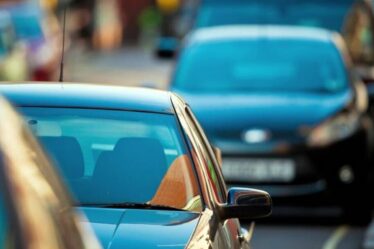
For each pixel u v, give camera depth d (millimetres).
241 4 29672
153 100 9773
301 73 21172
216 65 21328
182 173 9188
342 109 19891
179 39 29203
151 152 9312
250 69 21250
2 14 35656
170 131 9461
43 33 39469
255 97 20344
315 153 19375
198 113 19703
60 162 9203
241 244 9664
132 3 91125
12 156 4969
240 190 9281
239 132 19406
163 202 8977
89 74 55156
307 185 19375
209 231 8547
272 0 29594
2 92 9711
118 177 9156
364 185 19484
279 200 19359
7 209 4875
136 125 9484
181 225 8516
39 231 4887
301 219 19453
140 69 58062
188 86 20891
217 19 29422
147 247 8078
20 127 5145
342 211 19531
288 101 20156
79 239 5160
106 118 9484
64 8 10883
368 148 19766
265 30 22156
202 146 9758
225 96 20391
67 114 9492
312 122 19594
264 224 18969
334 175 19422
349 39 28875
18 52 35469
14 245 4828
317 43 21781
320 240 17891
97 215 8625
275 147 19312
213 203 9117
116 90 9883
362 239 18125
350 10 29297
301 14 29391
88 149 9297
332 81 20984
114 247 8023
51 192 5074
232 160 19312
